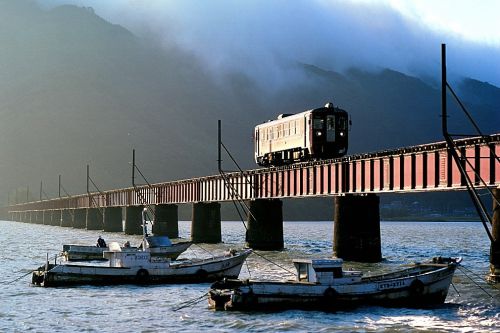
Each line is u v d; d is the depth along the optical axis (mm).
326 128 110000
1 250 139375
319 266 57969
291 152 118375
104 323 54250
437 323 52469
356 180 93812
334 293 57594
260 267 91938
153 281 75750
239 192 132000
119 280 75500
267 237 125375
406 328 50844
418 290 58875
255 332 50094
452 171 73750
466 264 102438
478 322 52875
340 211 96750
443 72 61344
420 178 79438
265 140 129250
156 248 91875
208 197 147500
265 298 57500
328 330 50406
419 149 79312
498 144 66625
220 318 55219
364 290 58125
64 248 99438
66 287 74438
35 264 104812
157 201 187750
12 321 55344
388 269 86250
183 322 54125
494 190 67375
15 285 76750
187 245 94438
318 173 102812
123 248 81812
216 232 156625
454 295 64562
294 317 55031
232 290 59031
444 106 61500
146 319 55656
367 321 53312
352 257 96000
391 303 58656
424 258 111000
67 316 57406
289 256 111250
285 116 124250
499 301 61281
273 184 117562
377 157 88000
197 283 76500
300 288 57469
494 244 67812
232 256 78250
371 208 96000
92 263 93312
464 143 71250
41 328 52438
